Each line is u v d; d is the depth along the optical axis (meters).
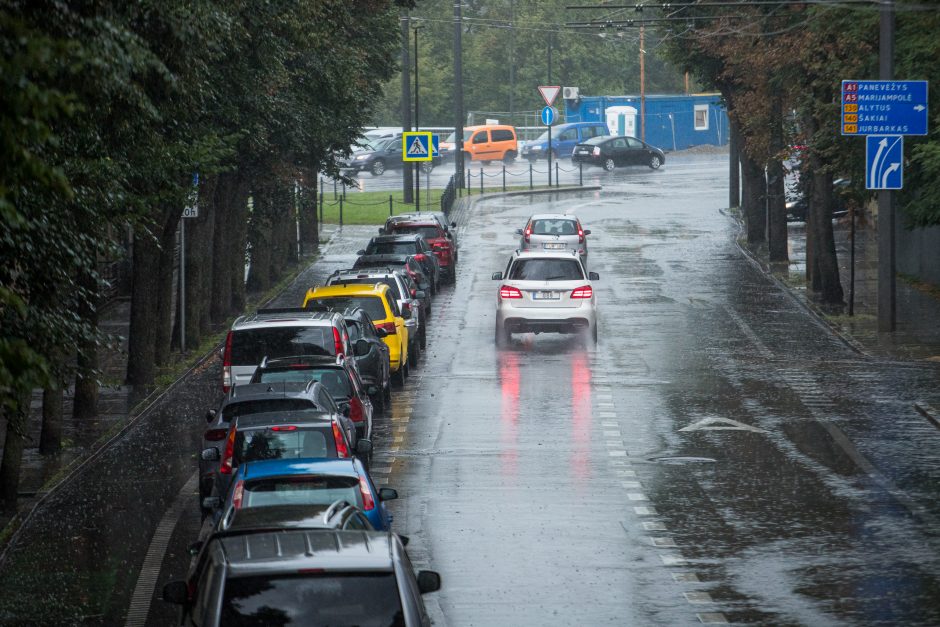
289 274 96.25
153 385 57.09
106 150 30.91
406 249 84.62
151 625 26.69
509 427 47.19
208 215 72.62
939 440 44.12
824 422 47.38
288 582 17.31
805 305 78.81
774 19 81.75
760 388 54.56
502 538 32.50
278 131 65.25
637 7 81.50
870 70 69.56
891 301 68.50
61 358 29.81
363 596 17.33
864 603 26.73
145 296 56.56
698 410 49.94
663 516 34.56
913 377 56.75
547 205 139.75
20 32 16.89
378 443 44.66
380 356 50.16
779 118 86.62
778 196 97.38
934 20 65.06
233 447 30.69
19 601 28.38
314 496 25.80
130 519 35.84
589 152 174.75
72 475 41.03
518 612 26.55
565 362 61.97
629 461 41.41
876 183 67.31
